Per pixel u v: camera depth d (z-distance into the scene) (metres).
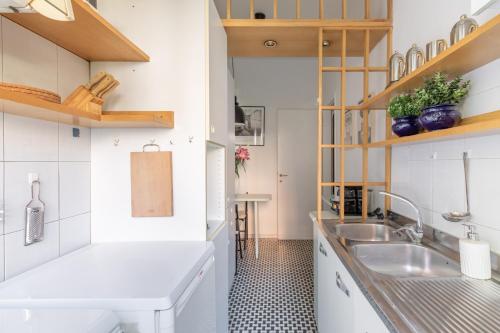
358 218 2.07
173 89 1.54
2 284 0.98
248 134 4.48
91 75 1.53
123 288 0.93
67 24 1.11
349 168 3.17
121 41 1.28
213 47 1.65
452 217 1.20
